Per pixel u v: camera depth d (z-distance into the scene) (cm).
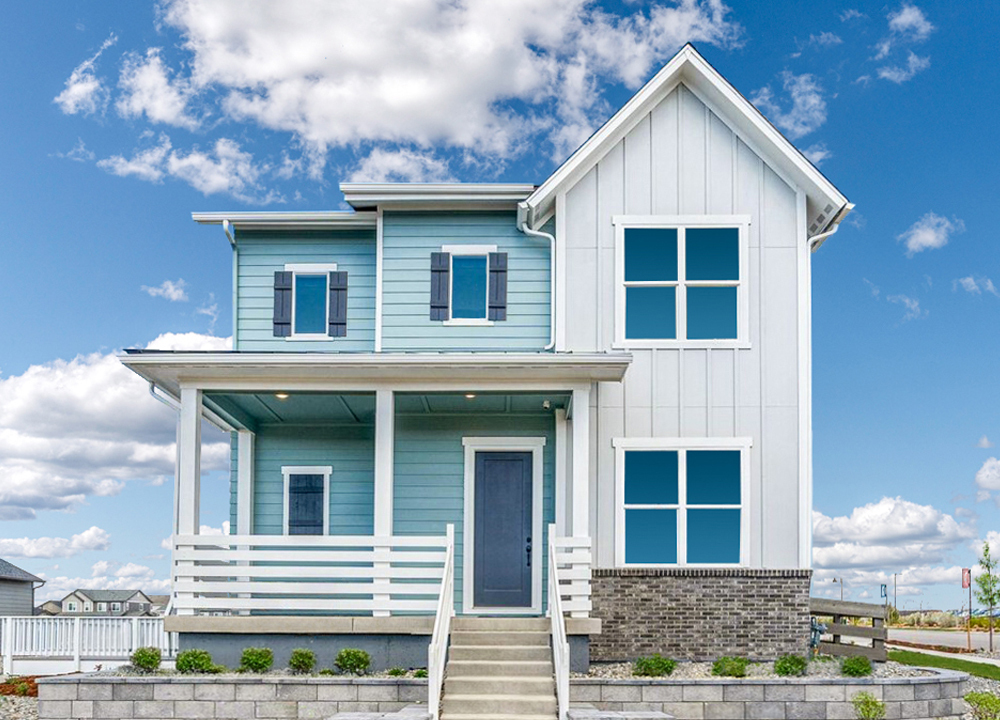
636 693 1361
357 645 1498
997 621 3503
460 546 1747
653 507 1652
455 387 1562
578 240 1723
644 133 1741
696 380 1678
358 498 1833
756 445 1659
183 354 1508
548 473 1761
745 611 1622
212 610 1563
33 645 2027
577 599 1506
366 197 1802
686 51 1702
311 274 1922
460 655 1441
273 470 1847
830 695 1372
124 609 6328
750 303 1692
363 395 1623
